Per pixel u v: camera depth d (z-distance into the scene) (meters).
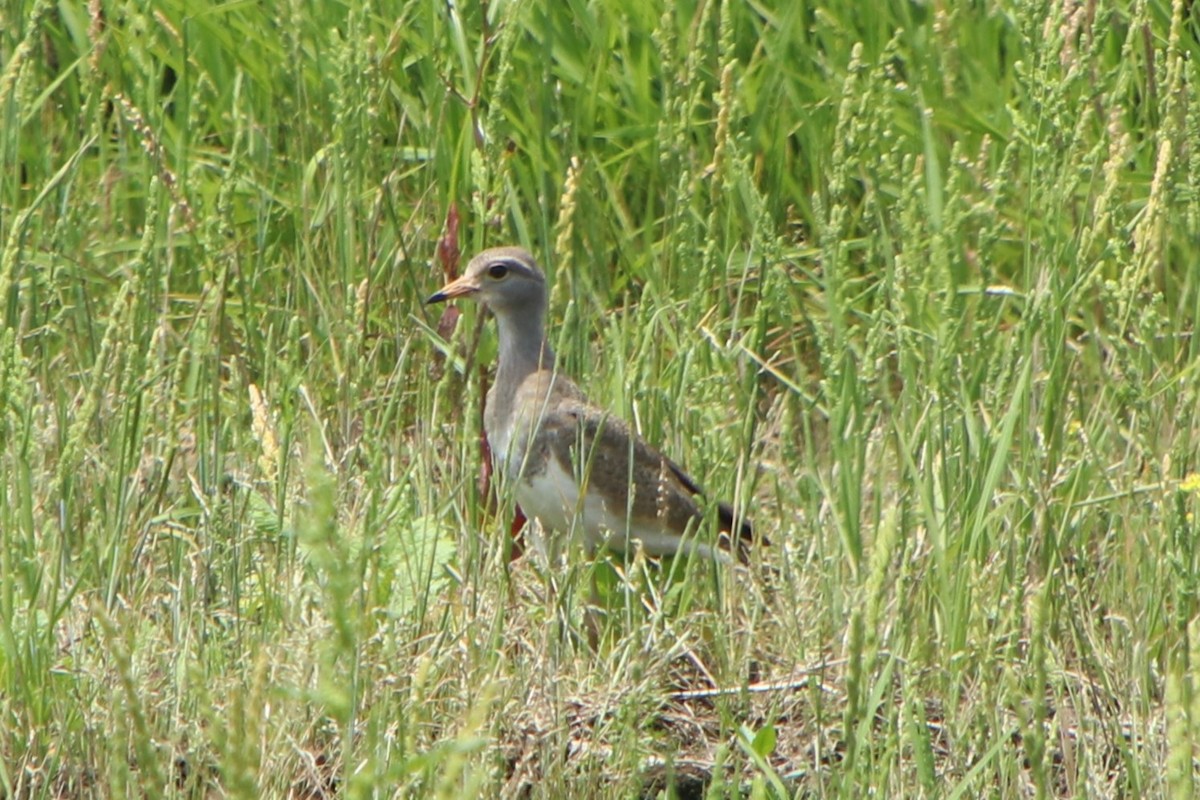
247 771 6.15
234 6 13.32
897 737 8.59
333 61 11.89
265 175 13.22
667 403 11.89
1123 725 9.48
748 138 12.24
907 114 13.07
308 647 8.60
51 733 8.98
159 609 9.75
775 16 13.77
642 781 8.97
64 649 9.51
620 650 10.09
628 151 13.18
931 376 10.21
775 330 12.98
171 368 10.67
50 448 10.72
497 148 11.11
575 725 9.56
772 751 9.57
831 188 10.58
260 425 9.10
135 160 13.40
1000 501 10.78
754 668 10.60
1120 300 10.02
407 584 9.85
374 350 11.66
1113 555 10.51
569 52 13.70
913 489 10.16
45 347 11.23
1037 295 10.52
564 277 12.72
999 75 13.86
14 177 11.47
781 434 11.54
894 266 10.82
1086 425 11.09
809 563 10.58
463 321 12.27
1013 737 9.55
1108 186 10.23
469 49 12.86
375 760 6.61
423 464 10.70
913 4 13.95
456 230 12.30
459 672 9.29
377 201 11.66
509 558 10.81
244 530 10.19
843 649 9.70
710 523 10.55
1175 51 11.74
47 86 13.37
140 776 8.47
